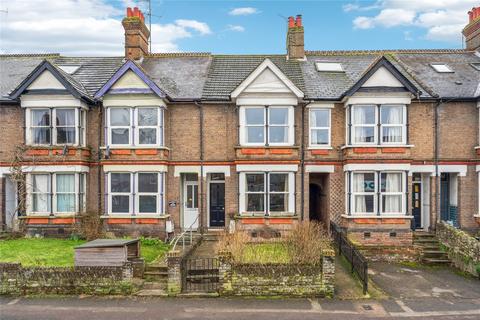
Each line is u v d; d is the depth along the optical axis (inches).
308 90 729.6
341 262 602.5
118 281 469.7
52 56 893.2
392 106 689.0
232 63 847.7
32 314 412.8
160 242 676.7
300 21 862.5
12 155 725.9
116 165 702.5
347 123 693.9
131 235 698.8
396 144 677.3
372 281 536.1
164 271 525.3
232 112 724.7
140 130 709.9
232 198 719.7
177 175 727.1
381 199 683.4
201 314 414.6
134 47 852.0
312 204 802.2
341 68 816.3
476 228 708.7
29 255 563.5
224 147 725.3
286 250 562.9
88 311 421.7
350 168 682.2
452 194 739.4
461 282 539.8
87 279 470.0
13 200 748.6
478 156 706.2
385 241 674.8
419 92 676.1
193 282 490.9
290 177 692.1
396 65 818.2
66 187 714.8
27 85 684.7
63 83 683.4
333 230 685.9
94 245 484.4
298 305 441.1
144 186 712.4
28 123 698.8
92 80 785.6
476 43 876.0
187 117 729.6
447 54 878.4
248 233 683.4
